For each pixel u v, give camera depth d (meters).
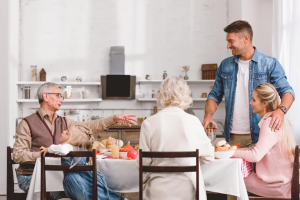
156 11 6.95
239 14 6.18
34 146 3.19
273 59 3.23
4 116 5.72
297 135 4.47
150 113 6.87
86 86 6.83
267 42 5.95
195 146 2.29
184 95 2.34
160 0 6.96
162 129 2.28
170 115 2.31
